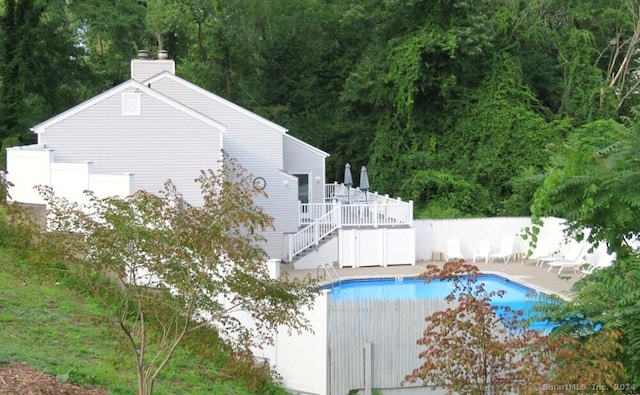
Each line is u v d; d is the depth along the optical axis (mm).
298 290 9445
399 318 15320
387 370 15297
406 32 41438
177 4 44812
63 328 12828
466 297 8875
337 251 29312
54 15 39000
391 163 41906
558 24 46219
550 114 42500
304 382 15156
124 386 10609
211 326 11781
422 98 41781
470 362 8203
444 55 40188
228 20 45188
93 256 8328
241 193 8836
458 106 41188
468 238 31625
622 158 10758
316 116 47031
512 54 43812
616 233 11031
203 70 45469
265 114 44188
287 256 29109
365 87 42281
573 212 10867
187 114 26609
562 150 11305
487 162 39500
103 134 26062
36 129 25562
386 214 30203
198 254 8297
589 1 45375
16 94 34594
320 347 14977
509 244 30062
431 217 36938
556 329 10047
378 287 26359
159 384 11664
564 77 43375
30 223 9297
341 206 29656
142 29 47375
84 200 18516
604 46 46656
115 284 11078
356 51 47719
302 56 47500
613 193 10633
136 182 26375
